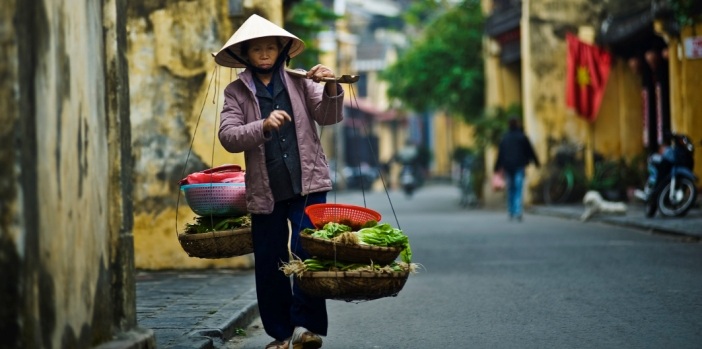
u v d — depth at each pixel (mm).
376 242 6129
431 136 72562
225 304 8898
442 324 8234
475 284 10633
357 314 8922
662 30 20922
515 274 11367
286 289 6797
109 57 6062
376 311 9055
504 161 21719
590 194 20469
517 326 8023
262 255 6723
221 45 11914
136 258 11984
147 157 11984
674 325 7840
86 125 5586
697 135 20672
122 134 6145
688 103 20594
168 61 11969
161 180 11984
